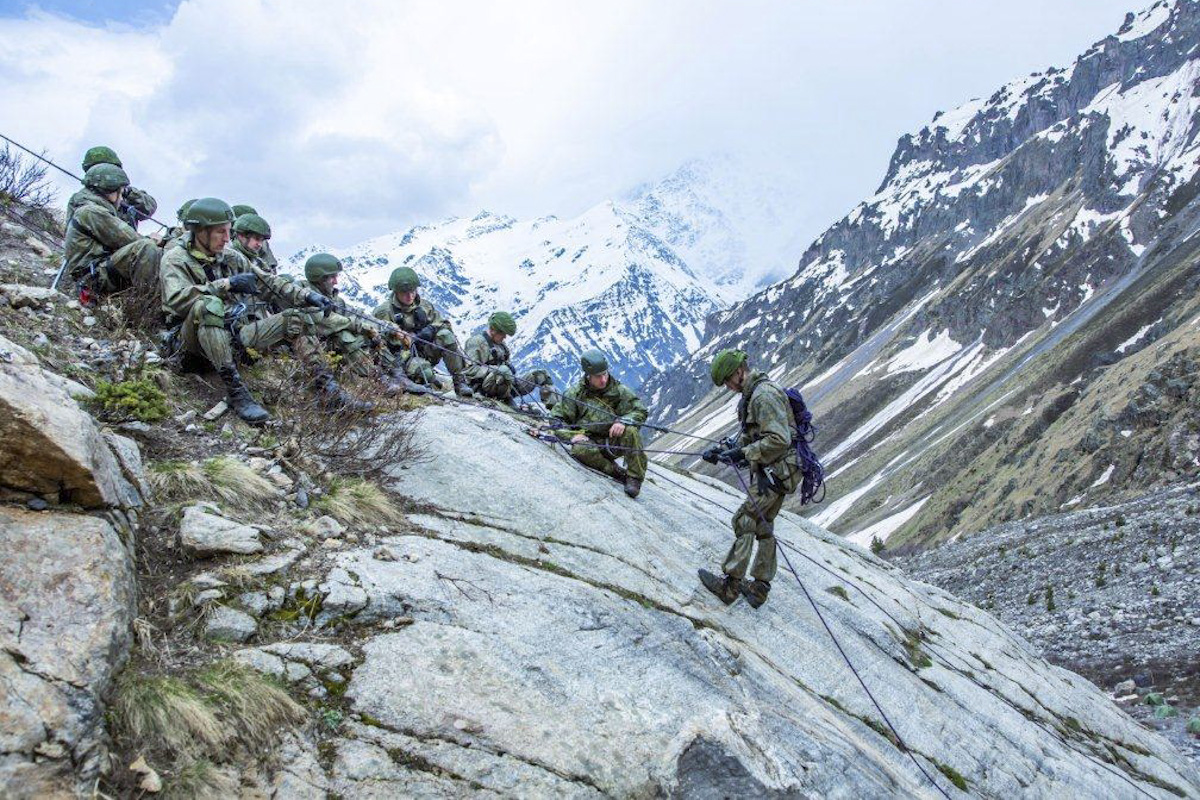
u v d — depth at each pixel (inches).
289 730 221.9
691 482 544.4
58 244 476.4
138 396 312.0
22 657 189.5
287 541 275.7
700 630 334.0
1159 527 1530.5
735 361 371.2
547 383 545.0
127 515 249.3
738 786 263.7
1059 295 7608.3
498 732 242.8
